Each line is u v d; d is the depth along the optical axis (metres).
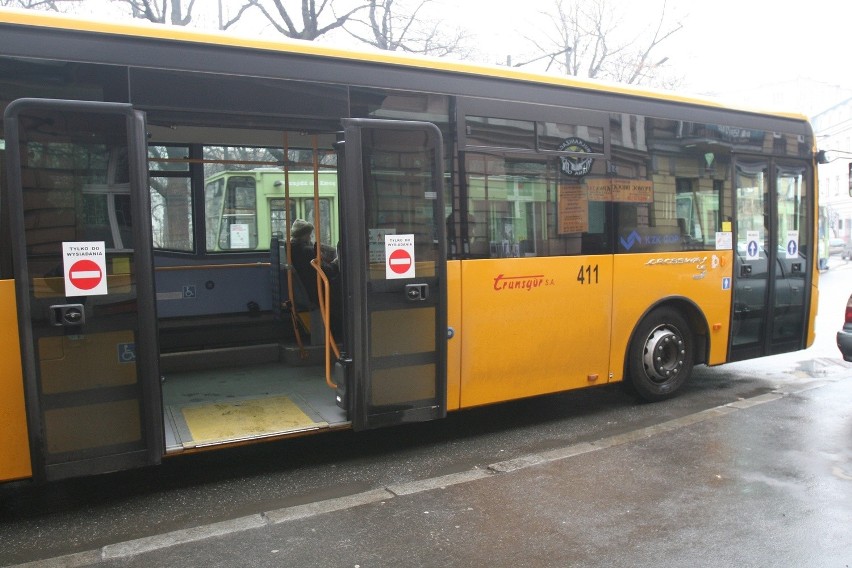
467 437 5.77
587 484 4.62
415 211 4.96
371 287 4.81
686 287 6.67
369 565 3.53
